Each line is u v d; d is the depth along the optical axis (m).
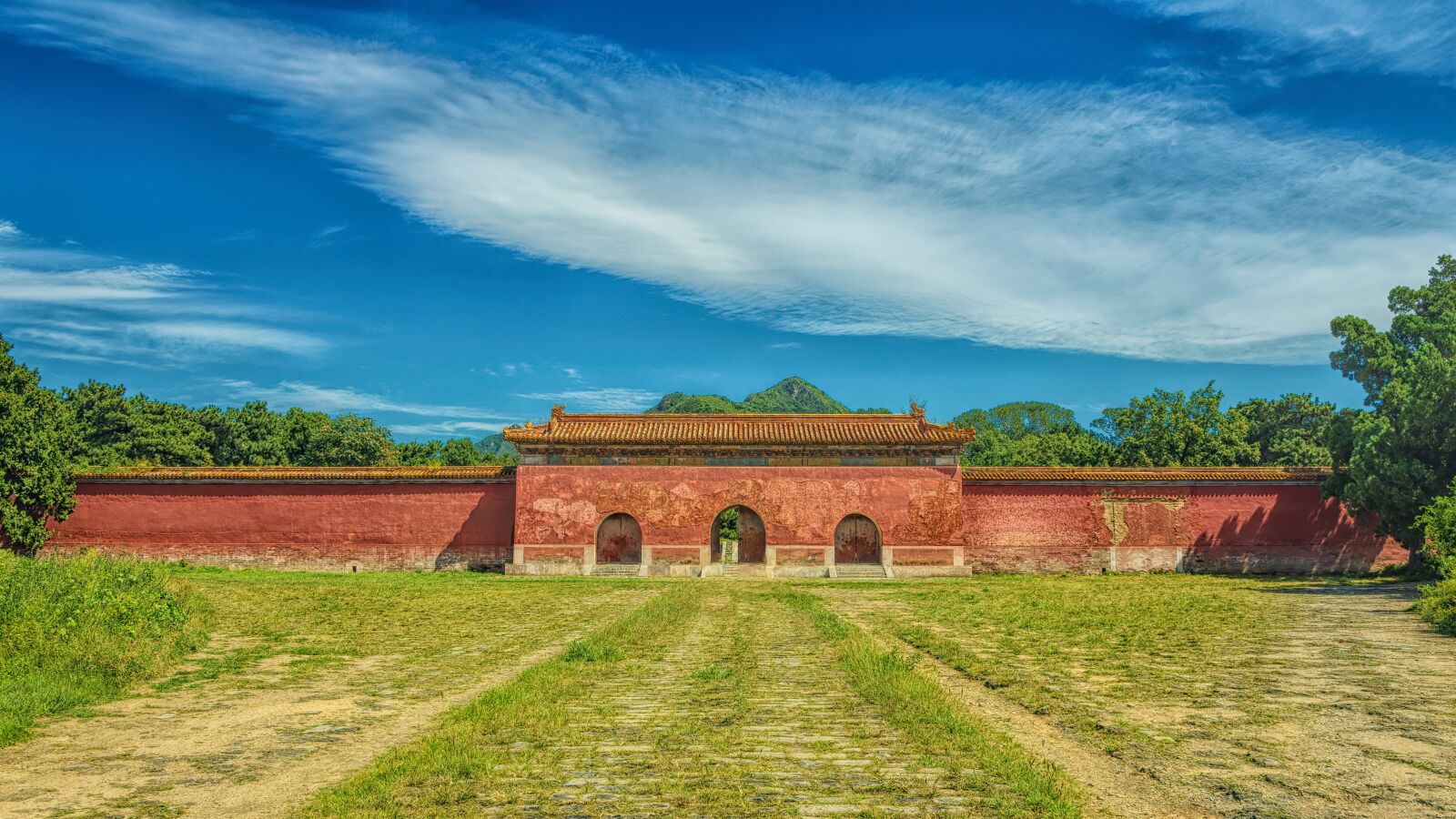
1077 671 14.99
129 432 65.88
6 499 41.09
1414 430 36.03
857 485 44.47
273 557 44.25
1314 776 8.89
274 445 74.31
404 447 80.50
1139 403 67.75
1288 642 18.27
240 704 12.99
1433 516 26.05
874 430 45.31
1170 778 8.88
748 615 24.61
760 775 8.91
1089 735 10.59
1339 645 17.69
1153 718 11.45
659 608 25.02
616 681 14.30
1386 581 37.94
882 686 13.09
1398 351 44.97
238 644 18.64
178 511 44.34
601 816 7.72
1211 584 35.97
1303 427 74.94
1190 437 64.75
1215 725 11.03
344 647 18.34
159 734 11.20
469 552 44.56
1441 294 45.34
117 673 14.28
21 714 11.63
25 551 42.19
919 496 44.34
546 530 43.97
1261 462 74.12
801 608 26.45
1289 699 12.59
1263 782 8.73
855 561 45.59
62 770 9.56
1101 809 7.97
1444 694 12.84
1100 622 21.88
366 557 44.44
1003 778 8.70
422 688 14.16
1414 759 9.46
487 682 14.70
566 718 11.45
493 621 23.16
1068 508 45.03
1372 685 13.54
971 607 26.52
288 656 17.22
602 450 44.59
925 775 8.90
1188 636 19.20
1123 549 44.75
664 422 46.16
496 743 10.17
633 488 44.38
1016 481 44.97
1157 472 45.12
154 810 8.17
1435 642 18.00
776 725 11.06
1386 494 36.47
